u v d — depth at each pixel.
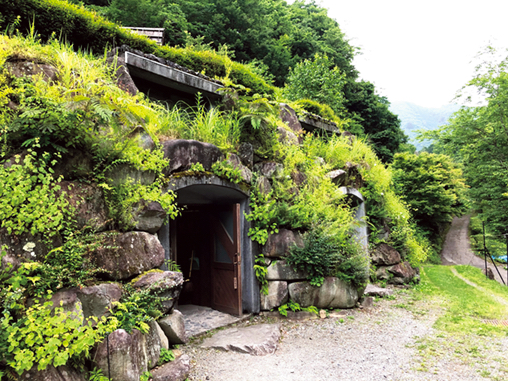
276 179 6.02
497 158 14.20
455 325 5.46
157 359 3.36
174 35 14.07
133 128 3.86
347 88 21.11
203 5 16.48
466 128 14.47
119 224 3.50
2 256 2.58
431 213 16.36
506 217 15.48
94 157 3.43
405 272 8.88
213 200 5.93
